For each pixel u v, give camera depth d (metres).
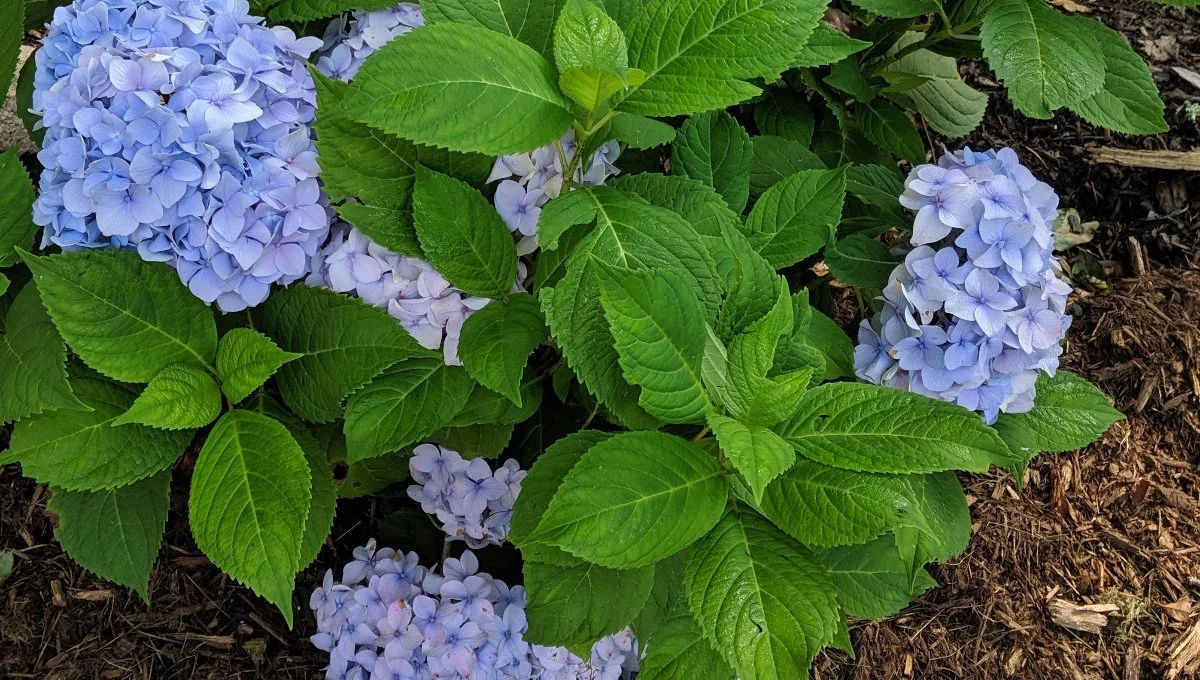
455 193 0.60
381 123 0.52
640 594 0.64
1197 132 1.28
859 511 0.51
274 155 0.60
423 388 0.64
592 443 0.61
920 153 0.92
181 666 0.85
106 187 0.56
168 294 0.60
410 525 0.85
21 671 0.83
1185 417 1.11
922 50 0.97
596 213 0.59
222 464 0.59
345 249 0.63
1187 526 1.06
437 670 0.67
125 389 0.63
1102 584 1.03
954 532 0.69
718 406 0.56
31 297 0.61
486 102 0.54
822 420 0.54
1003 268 0.66
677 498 0.52
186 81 0.57
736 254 0.56
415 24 0.66
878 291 0.74
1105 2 1.38
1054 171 1.27
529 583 0.63
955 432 0.52
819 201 0.68
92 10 0.59
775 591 0.52
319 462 0.66
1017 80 0.76
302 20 0.67
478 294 0.63
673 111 0.57
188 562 0.89
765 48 0.56
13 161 0.63
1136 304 1.17
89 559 0.65
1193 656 0.99
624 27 0.63
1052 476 1.09
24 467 0.58
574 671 0.73
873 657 0.98
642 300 0.51
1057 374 0.74
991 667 0.98
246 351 0.61
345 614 0.72
